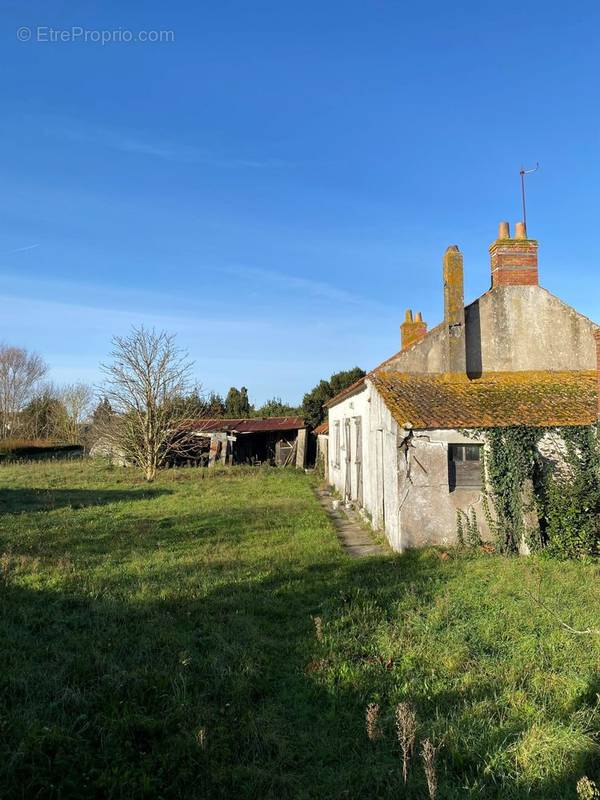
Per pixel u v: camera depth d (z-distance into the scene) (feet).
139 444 103.14
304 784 15.87
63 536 47.70
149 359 102.17
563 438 44.80
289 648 24.38
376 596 31.22
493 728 17.83
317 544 45.06
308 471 114.42
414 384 52.01
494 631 25.80
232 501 69.82
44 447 161.89
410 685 20.77
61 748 15.90
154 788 14.93
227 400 194.80
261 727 18.13
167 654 23.18
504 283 55.36
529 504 42.60
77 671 21.18
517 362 54.90
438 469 44.57
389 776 15.88
